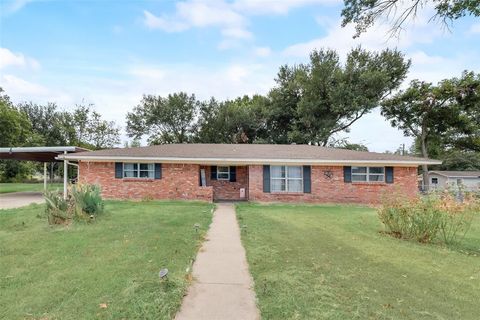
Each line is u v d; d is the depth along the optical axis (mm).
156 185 16969
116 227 8711
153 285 4488
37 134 38938
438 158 38031
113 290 4320
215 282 4836
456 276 5457
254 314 3801
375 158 17062
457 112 29422
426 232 8109
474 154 44750
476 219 11969
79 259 5723
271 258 6148
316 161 16781
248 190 17312
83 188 10453
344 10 9914
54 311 3729
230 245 7160
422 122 31172
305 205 16000
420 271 5641
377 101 31359
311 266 5688
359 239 8047
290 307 3965
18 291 4273
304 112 32875
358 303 4145
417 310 3998
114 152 17297
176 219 10203
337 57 32562
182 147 19969
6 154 20312
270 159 16766
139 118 45375
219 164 18062
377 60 31703
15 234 7809
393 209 8758
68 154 17188
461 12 8695
